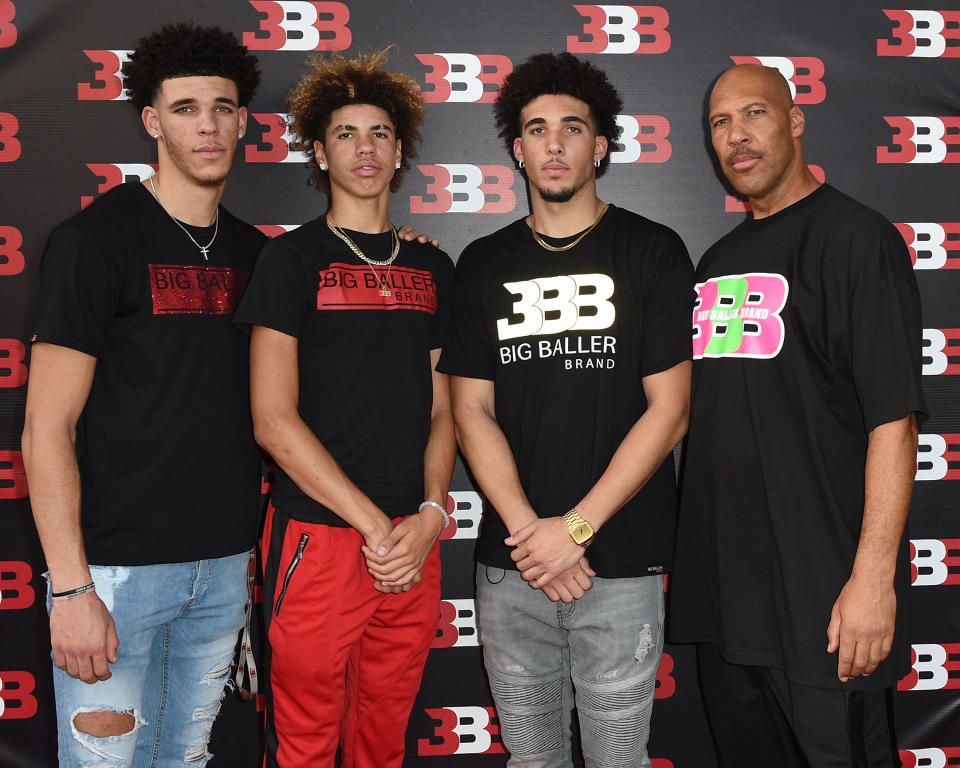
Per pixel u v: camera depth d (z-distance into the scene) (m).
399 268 1.71
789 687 1.59
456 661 2.21
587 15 2.14
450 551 2.21
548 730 1.80
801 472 1.54
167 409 1.53
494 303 1.76
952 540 2.20
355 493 1.58
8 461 2.11
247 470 1.65
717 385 1.64
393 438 1.66
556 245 1.77
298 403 1.65
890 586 1.44
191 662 1.67
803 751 1.57
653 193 2.20
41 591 2.13
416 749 2.22
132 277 1.52
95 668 1.45
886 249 1.50
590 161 1.76
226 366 1.61
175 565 1.56
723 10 2.16
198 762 1.73
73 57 2.08
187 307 1.57
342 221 1.72
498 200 2.18
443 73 2.14
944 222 2.19
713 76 2.17
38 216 2.10
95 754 1.52
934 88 2.17
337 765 2.04
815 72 2.16
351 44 2.12
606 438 1.69
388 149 1.71
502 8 2.14
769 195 1.66
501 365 1.75
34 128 2.09
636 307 1.71
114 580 1.52
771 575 1.57
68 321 1.42
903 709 2.22
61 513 1.42
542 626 1.77
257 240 1.78
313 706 1.63
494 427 1.73
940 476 2.20
